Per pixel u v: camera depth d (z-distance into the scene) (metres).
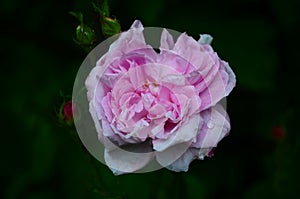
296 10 0.76
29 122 0.75
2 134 0.76
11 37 0.78
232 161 0.77
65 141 0.75
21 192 0.75
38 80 0.77
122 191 0.63
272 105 0.77
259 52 0.77
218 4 0.77
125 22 0.75
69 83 0.76
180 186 0.66
